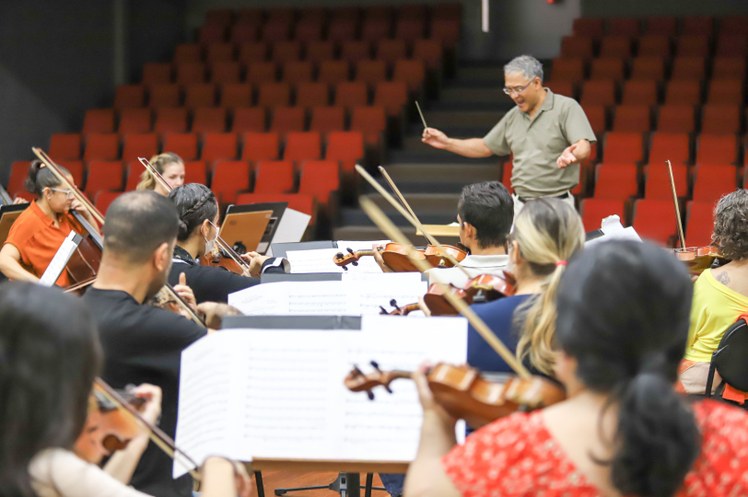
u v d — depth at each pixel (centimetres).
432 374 159
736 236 326
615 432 133
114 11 1132
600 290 139
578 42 1046
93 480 147
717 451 142
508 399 155
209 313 256
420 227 312
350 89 988
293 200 806
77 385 143
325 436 205
